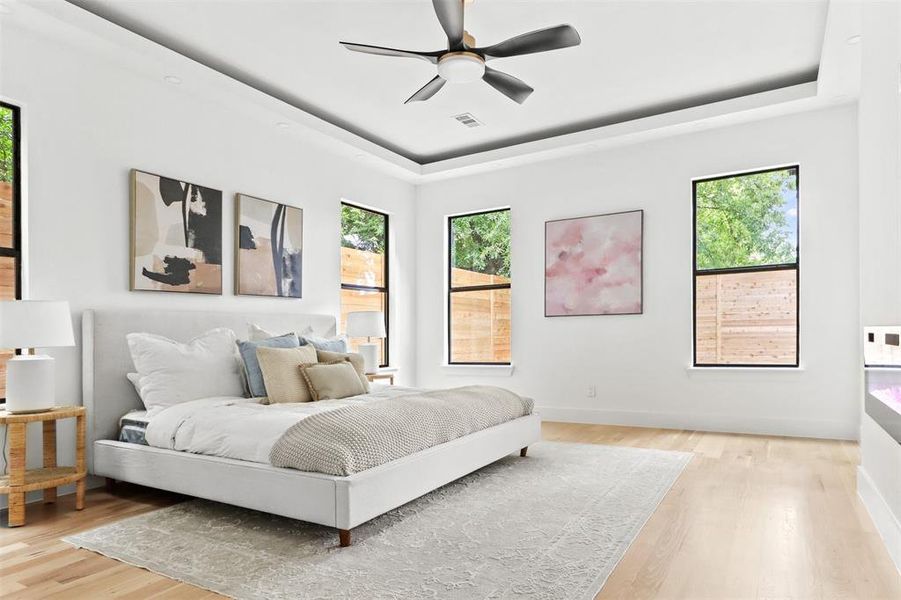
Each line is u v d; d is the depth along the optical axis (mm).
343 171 5594
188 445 2973
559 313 5699
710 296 5117
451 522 2701
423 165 6273
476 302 6332
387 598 1950
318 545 2432
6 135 3230
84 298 3488
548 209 5805
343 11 3395
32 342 2742
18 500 2709
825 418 4559
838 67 3816
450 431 3158
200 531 2621
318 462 2482
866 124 2912
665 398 5188
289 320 4777
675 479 3424
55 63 3367
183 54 3939
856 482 3316
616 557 2279
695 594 1966
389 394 3916
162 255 3914
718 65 4137
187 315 3961
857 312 4441
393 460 2684
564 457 4027
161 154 3955
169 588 2049
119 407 3523
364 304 5980
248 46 3832
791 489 3191
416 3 3307
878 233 2742
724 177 5047
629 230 5363
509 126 5355
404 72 4223
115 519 2824
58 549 2422
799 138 4656
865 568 2168
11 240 3229
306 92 4578
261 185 4711
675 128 4938
